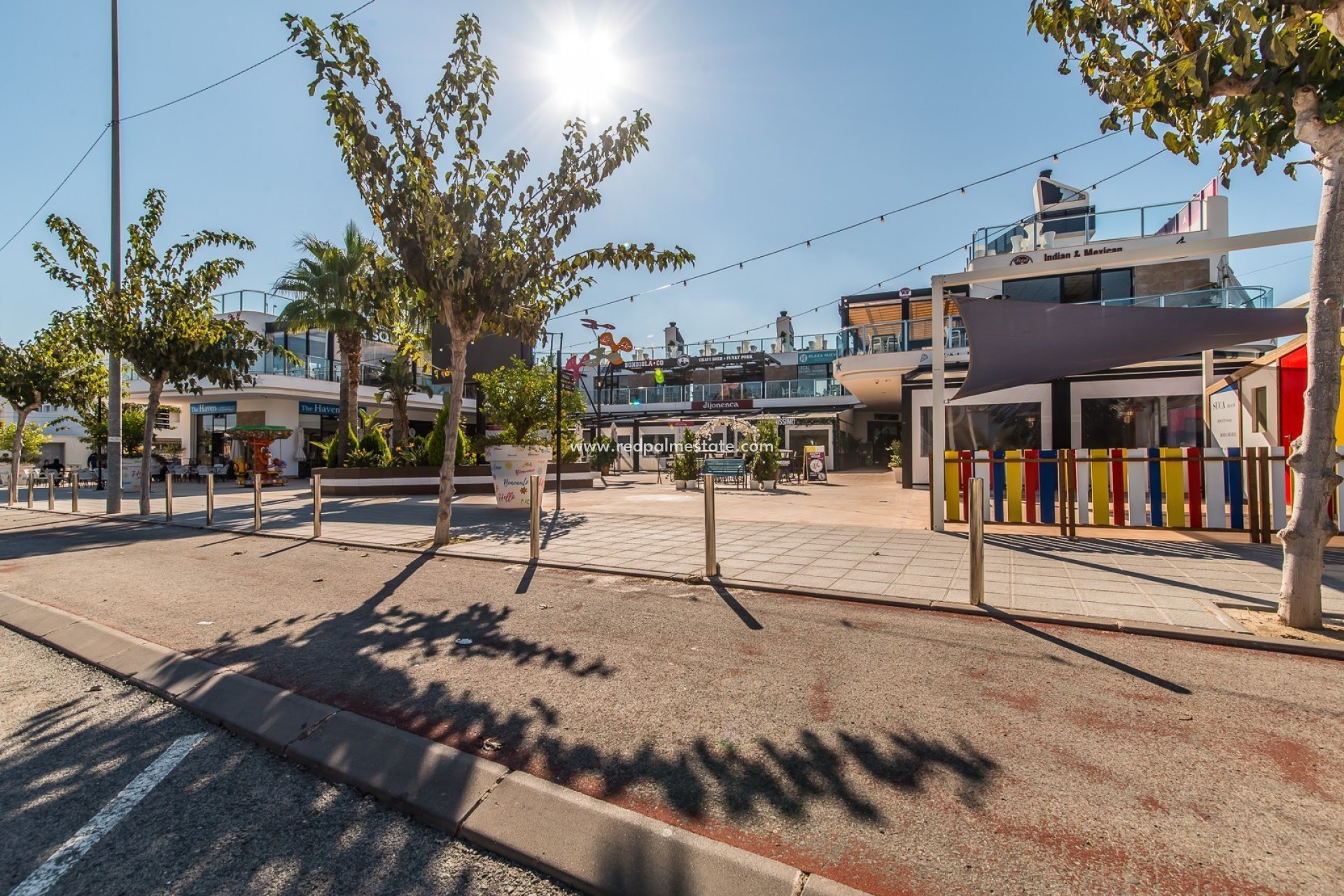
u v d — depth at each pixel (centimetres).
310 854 223
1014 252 1953
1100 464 846
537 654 412
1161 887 192
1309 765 262
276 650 430
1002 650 404
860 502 1448
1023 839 216
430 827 242
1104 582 575
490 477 1778
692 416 3662
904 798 242
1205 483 813
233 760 296
